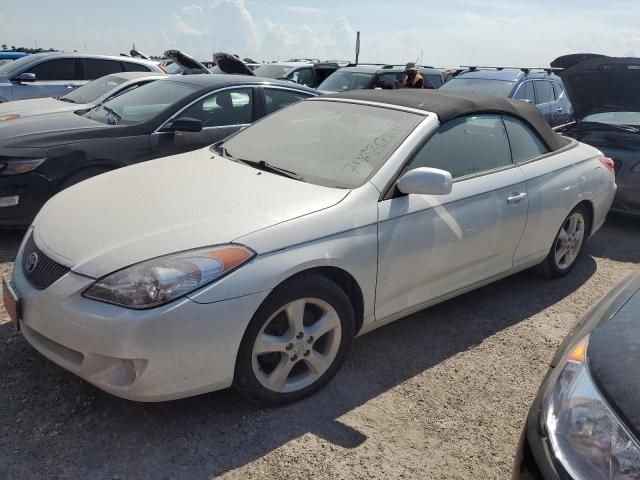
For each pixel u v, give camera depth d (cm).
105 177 342
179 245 243
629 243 574
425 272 322
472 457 254
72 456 235
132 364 232
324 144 345
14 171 454
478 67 1080
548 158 412
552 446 168
